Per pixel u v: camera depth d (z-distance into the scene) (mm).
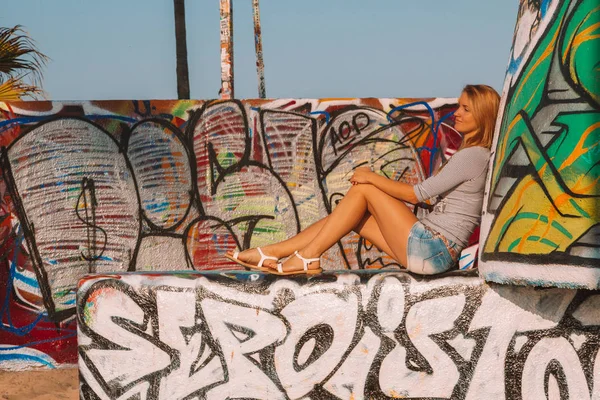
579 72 3021
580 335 3406
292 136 5504
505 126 3490
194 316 3551
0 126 5188
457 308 3469
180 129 5418
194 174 5438
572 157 2975
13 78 8969
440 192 3707
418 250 3639
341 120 5531
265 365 3537
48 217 5262
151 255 5383
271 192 5488
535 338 3430
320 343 3523
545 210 3053
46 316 5266
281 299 3533
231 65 7070
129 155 5355
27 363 5250
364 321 3506
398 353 3492
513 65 3604
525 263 3082
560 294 3414
